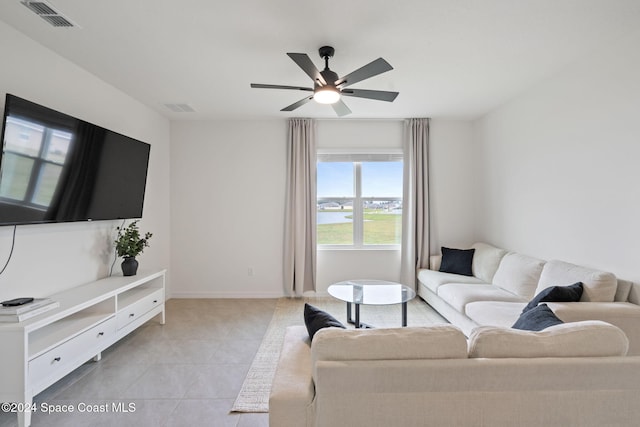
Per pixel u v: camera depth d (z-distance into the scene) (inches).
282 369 56.2
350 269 177.5
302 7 77.3
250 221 175.3
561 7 77.2
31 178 85.3
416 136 171.8
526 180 132.9
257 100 143.5
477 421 45.2
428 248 172.7
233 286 175.6
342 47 96.3
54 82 99.9
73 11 78.8
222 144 174.9
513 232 141.9
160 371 95.1
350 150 175.6
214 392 84.1
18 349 69.2
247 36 90.5
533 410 45.2
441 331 48.9
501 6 77.0
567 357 46.1
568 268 101.1
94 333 92.6
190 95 137.0
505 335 48.1
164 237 169.0
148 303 122.5
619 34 89.1
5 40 84.6
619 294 89.5
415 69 111.9
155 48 97.3
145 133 149.8
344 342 47.1
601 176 97.3
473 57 103.0
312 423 47.5
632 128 87.7
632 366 45.0
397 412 45.2
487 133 162.9
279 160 174.9
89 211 106.5
